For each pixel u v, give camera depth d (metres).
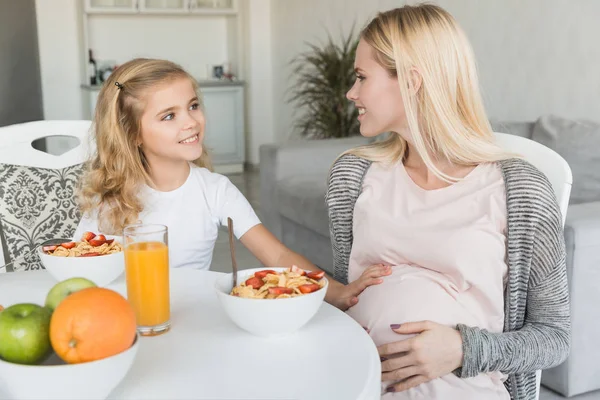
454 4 4.32
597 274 2.22
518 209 1.27
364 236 1.41
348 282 1.51
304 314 1.06
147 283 1.08
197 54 7.07
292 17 6.33
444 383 1.23
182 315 1.18
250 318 1.05
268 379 0.94
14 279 1.39
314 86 5.69
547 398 2.31
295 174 3.99
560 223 1.27
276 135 6.90
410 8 1.36
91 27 6.59
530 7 3.76
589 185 2.82
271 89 6.89
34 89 4.40
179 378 0.95
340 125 4.96
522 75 3.87
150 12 6.45
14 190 1.98
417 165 1.42
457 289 1.29
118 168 1.63
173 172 1.68
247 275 1.19
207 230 1.71
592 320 2.25
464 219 1.31
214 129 6.64
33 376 0.80
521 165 1.31
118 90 1.61
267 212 4.09
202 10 6.64
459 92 1.33
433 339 1.19
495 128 3.27
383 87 1.35
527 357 1.22
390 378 1.23
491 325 1.29
